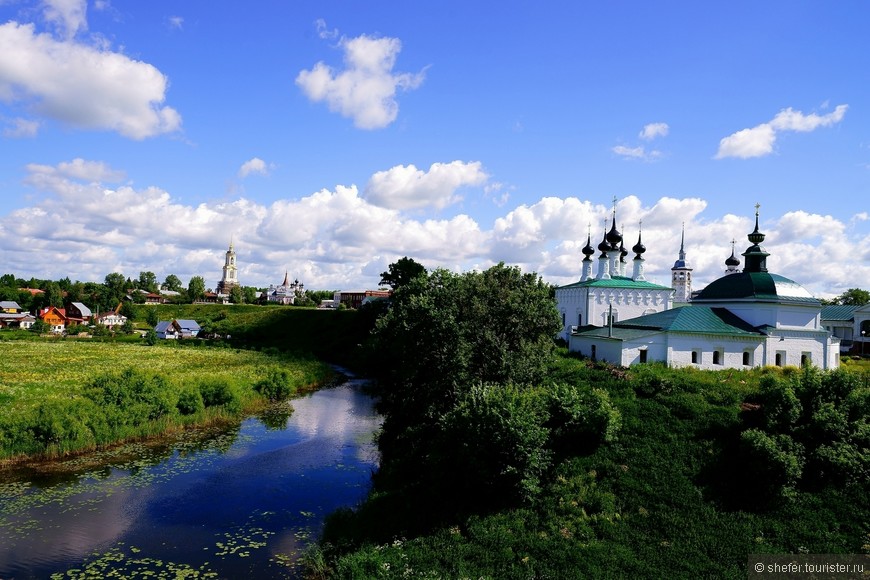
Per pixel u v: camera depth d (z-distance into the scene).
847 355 86.81
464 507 33.41
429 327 45.78
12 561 29.30
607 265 81.50
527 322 47.38
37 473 42.81
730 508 30.97
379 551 29.97
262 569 29.44
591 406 37.19
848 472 31.25
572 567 27.66
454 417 35.12
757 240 63.91
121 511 36.34
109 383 55.53
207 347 137.00
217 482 42.25
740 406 39.44
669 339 53.97
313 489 41.28
